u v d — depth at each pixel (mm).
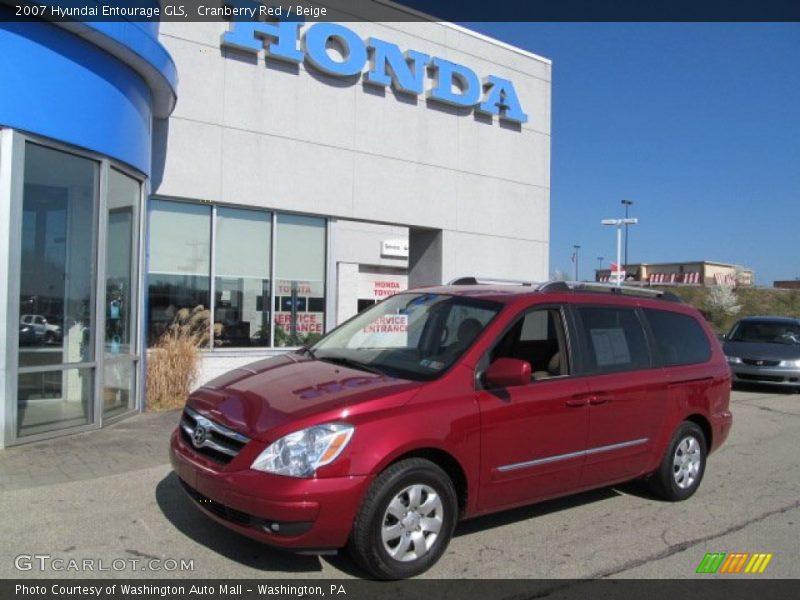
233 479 3930
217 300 11016
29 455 6605
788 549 5047
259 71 11211
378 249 29672
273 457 3881
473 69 14102
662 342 6133
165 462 6508
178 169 10422
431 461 4375
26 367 7016
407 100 13062
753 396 13758
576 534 5188
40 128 6934
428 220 13406
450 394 4453
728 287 55656
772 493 6555
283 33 11312
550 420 4926
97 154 7707
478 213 14164
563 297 5504
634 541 5090
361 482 3943
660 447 5875
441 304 5379
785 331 15305
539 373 5109
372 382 4438
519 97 14875
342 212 12195
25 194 6957
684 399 6074
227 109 10891
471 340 4812
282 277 11711
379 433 4062
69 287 7516
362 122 12445
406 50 12984
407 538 4172
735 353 14602
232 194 10938
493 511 4727
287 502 3799
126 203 8633
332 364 4965
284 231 11750
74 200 7527
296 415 4008
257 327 11430
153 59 8234
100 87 7680
